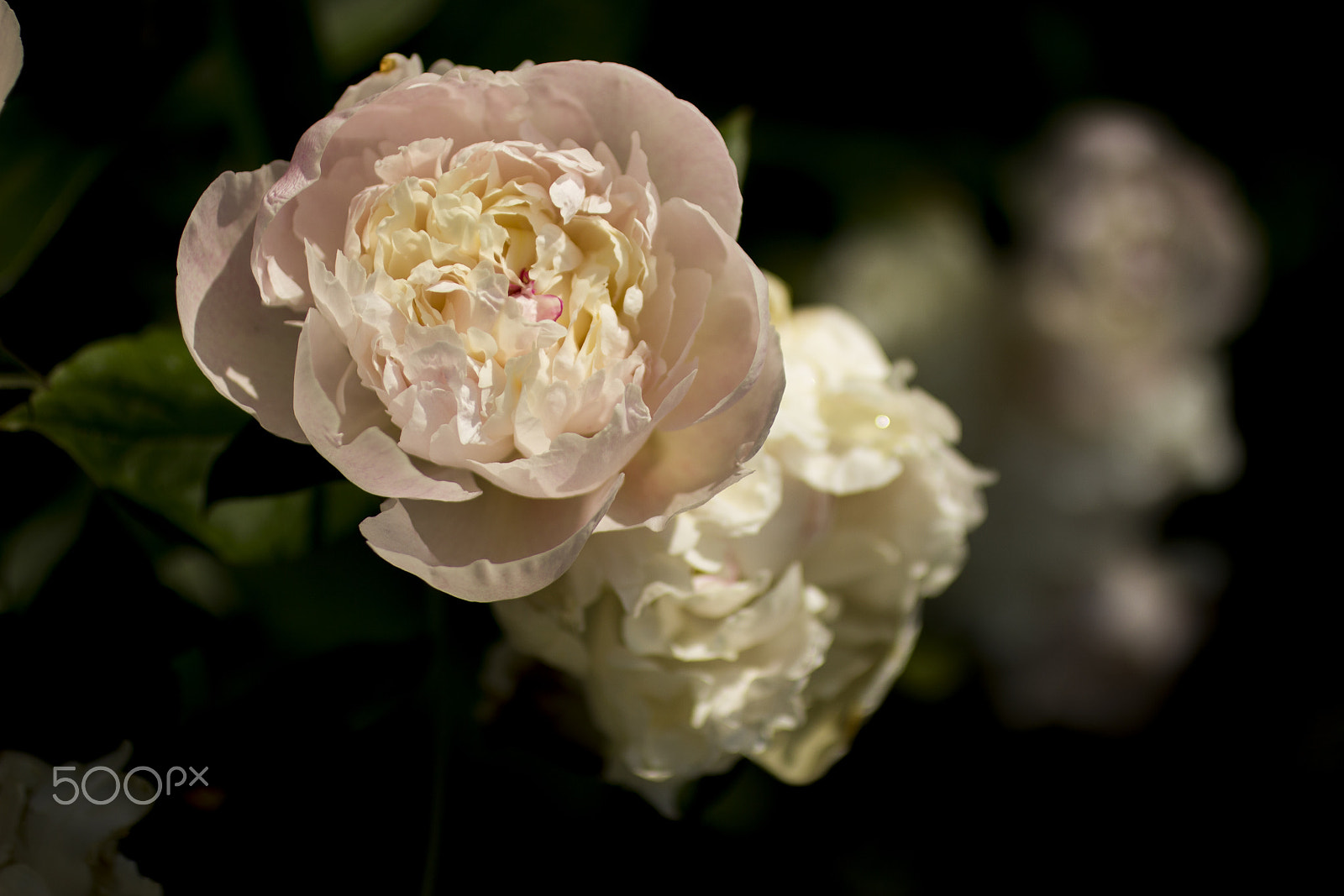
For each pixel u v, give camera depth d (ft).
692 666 2.12
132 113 2.40
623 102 1.94
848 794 3.17
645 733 2.13
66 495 2.36
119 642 2.10
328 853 2.12
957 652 3.32
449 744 2.22
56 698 2.09
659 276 1.94
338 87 2.39
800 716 2.16
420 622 2.37
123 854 2.07
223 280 1.93
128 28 2.36
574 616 2.06
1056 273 3.31
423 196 1.92
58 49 2.35
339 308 1.89
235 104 2.41
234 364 1.93
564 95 1.94
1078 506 3.33
